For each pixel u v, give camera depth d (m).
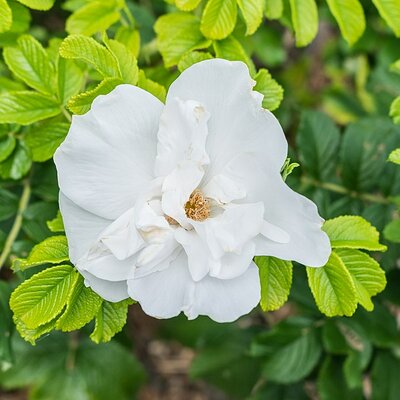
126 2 0.42
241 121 0.30
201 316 0.56
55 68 0.35
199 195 0.31
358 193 0.42
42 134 0.35
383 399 0.45
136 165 0.31
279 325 0.44
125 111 0.30
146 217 0.29
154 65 0.41
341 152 0.42
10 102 0.34
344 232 0.33
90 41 0.32
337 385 0.44
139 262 0.29
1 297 0.37
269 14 0.37
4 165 0.37
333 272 0.32
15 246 0.38
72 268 0.32
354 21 0.37
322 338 0.43
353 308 0.32
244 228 0.30
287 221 0.30
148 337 0.62
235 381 0.51
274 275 0.32
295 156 0.42
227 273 0.30
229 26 0.35
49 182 0.39
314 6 0.37
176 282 0.30
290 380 0.43
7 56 0.35
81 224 0.31
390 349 0.45
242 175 0.30
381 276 0.33
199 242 0.30
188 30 0.36
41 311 0.31
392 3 0.36
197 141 0.30
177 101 0.29
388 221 0.41
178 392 0.63
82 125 0.30
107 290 0.31
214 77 0.30
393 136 0.42
